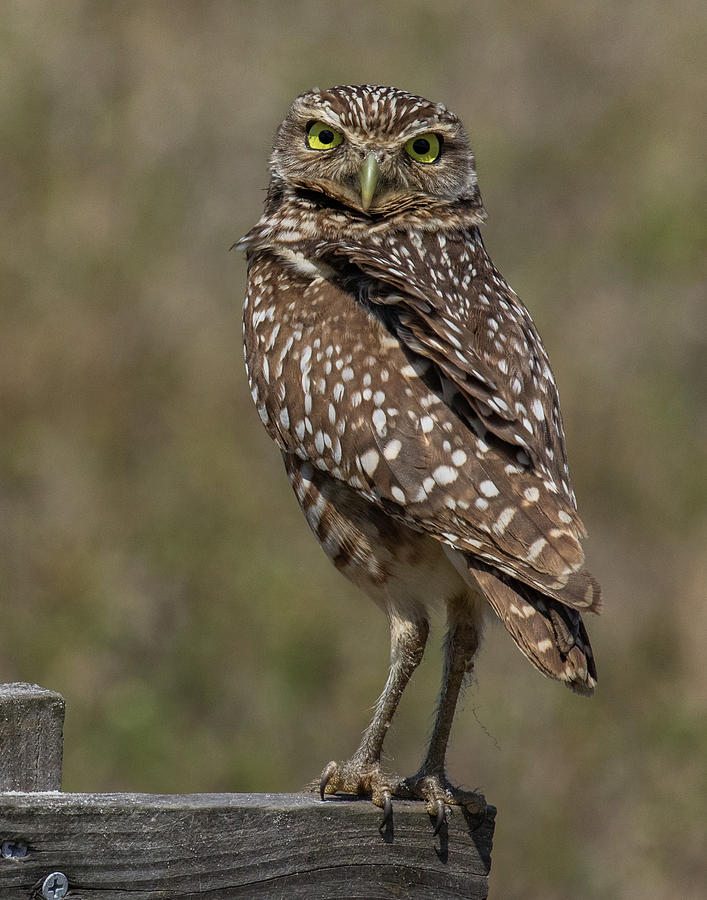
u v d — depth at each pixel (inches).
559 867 481.7
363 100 303.4
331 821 218.2
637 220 734.5
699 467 624.4
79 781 479.2
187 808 204.8
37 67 740.7
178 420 593.3
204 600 530.9
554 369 649.0
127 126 733.3
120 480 572.7
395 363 256.4
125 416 594.6
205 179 720.3
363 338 261.4
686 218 730.2
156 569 539.8
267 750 494.3
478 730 504.4
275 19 815.7
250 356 282.2
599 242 730.2
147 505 561.9
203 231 692.7
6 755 210.1
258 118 749.9
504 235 737.6
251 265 301.4
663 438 634.2
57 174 702.5
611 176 767.1
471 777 497.0
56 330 612.7
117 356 609.9
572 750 506.3
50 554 541.0
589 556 597.9
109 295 644.1
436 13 837.2
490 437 246.4
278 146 314.8
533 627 232.7
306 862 216.2
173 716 500.1
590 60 826.8
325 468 263.1
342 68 792.3
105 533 552.7
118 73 756.0
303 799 222.5
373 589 270.1
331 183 300.0
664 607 569.6
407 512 248.2
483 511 240.4
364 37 820.6
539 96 806.5
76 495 562.9
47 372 598.2
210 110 749.3
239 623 523.5
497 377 259.1
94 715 494.3
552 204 754.2
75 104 737.0
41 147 714.8
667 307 694.5
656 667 548.7
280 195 311.0
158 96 749.3
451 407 250.4
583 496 618.2
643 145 776.9
